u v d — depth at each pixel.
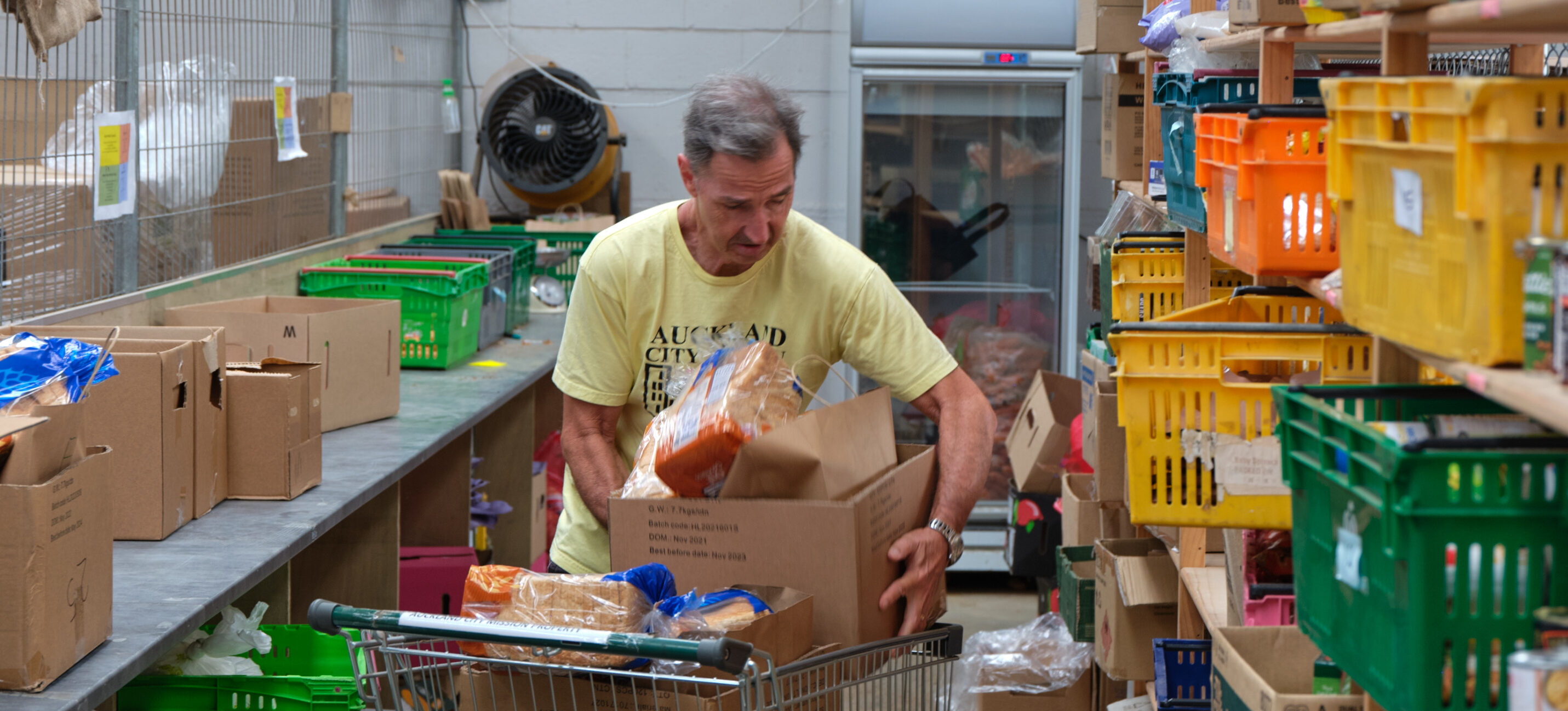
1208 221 1.79
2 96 2.45
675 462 1.68
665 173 5.18
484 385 3.49
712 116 1.79
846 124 4.48
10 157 2.48
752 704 1.50
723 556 1.68
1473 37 1.43
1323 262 1.50
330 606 1.50
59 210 2.57
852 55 4.40
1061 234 4.60
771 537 1.66
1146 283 2.53
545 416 4.52
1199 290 2.46
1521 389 0.90
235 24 3.38
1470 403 1.26
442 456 3.47
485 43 5.16
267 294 3.50
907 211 4.66
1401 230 1.11
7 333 2.19
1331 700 1.36
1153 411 1.60
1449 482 1.01
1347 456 1.16
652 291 2.05
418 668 1.57
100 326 2.38
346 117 4.06
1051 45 4.41
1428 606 1.01
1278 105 1.57
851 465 1.73
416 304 3.65
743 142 1.76
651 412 2.13
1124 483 2.60
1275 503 1.59
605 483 2.07
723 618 1.52
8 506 1.50
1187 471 1.60
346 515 2.40
